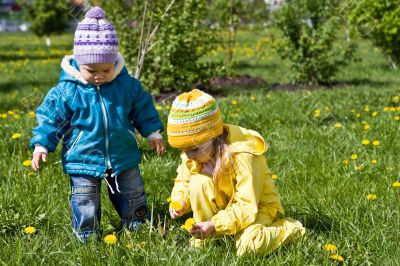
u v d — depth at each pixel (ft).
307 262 10.43
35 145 11.86
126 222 12.64
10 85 44.11
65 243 11.68
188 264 10.32
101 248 11.16
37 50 86.69
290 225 11.43
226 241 11.14
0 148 19.35
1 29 171.42
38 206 13.82
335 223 12.39
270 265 10.41
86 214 12.00
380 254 11.00
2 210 13.35
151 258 10.55
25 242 11.59
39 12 97.91
